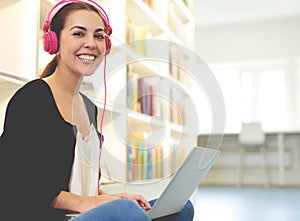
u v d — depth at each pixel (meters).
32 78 1.42
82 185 1.10
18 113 1.02
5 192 0.97
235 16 7.76
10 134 1.01
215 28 8.24
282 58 7.86
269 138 7.52
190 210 1.16
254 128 6.95
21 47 1.46
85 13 1.15
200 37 8.34
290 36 7.84
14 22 1.47
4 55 1.47
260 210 4.17
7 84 1.38
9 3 1.48
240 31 8.09
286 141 7.50
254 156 7.61
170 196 0.94
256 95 8.12
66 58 1.15
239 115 8.16
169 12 3.02
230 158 7.72
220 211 4.12
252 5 7.20
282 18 7.85
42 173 0.98
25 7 1.47
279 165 7.47
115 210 0.83
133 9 2.46
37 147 0.99
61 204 1.00
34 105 1.03
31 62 1.45
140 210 0.84
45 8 1.58
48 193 0.97
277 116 7.94
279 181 7.48
